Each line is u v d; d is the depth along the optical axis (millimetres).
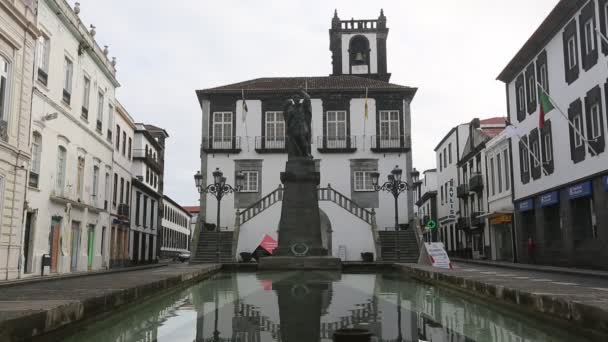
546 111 21953
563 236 23453
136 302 6957
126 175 34375
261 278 12609
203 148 35531
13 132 17219
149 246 43031
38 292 6262
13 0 16969
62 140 21844
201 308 6582
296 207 18375
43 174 19938
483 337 4676
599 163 20000
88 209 25250
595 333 4504
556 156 24156
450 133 46094
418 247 29594
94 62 26062
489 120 41750
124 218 32562
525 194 28219
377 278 12602
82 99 24391
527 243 28266
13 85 17188
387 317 5703
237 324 5211
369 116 36188
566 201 23078
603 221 19828
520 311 6195
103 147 28141
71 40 22734
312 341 4348
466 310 6523
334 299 7449
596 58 20281
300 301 7164
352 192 35312
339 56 43906
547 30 24766
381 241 30250
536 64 26906
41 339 4328
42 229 19859
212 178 35219
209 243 30219
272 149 35281
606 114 19469
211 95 36219
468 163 40750
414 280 12117
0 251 16359
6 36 16516
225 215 34750
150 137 43031
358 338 4488
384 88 36219
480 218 36094
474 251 39281
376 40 43844
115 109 30562
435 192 55031
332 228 29328
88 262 25625
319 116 36281
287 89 36062
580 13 21719
